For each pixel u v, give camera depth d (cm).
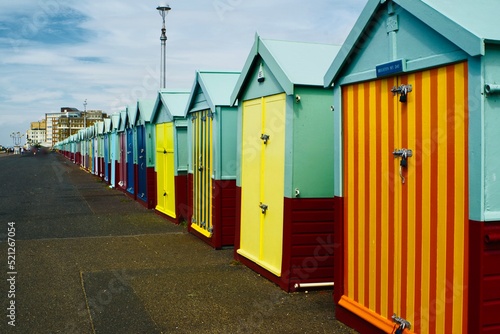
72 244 925
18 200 1652
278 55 654
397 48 426
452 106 374
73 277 697
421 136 404
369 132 470
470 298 359
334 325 512
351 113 498
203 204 966
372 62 460
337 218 522
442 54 378
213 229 896
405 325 424
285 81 618
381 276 459
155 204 1414
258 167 719
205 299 600
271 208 677
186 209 1170
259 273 710
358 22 468
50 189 2072
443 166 383
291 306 572
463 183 365
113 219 1240
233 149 891
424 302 405
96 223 1176
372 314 468
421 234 407
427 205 400
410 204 419
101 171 2642
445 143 380
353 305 498
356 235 495
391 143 440
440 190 386
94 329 507
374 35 456
